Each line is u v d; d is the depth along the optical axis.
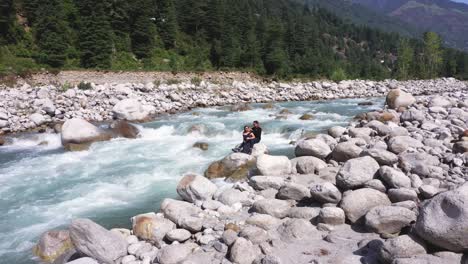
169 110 27.48
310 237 6.62
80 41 46.72
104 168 13.50
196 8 64.50
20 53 42.66
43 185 11.81
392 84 49.50
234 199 8.61
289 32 70.06
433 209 5.32
